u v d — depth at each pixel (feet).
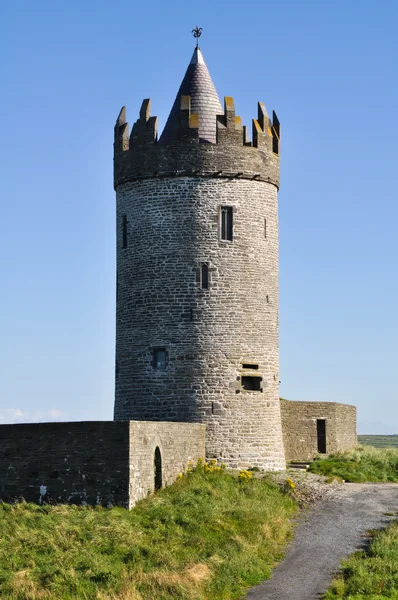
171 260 148.56
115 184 156.25
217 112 154.10
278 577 99.25
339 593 93.76
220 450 145.28
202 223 148.56
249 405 147.64
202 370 146.61
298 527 118.32
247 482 135.13
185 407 146.20
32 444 116.78
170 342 147.64
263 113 154.20
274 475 143.13
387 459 167.73
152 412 147.74
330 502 130.21
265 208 152.97
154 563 98.99
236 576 97.50
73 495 114.73
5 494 116.98
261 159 152.35
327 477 147.64
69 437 115.55
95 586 92.58
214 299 147.74
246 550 105.09
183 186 149.18
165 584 93.20
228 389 146.72
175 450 130.31
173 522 110.73
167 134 155.43
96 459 114.32
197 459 140.87
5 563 97.19
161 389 147.54
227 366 147.13
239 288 148.87
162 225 149.38
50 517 109.29
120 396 152.15
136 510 113.29
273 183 154.71
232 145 150.00
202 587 93.97
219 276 148.25
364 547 108.99
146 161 150.41
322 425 174.60
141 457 117.19
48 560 98.22
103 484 113.80
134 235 151.43
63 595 90.33
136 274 150.71
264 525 113.60
